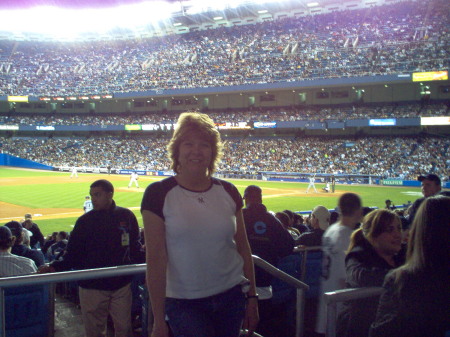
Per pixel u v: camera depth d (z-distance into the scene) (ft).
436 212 8.58
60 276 11.01
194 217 8.98
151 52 242.37
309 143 187.42
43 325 13.01
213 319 9.65
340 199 15.80
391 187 142.51
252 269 10.59
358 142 178.19
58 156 224.53
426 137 168.86
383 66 167.53
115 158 214.69
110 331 17.34
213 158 10.12
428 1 188.96
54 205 96.58
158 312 8.68
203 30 242.78
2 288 10.38
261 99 208.03
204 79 205.57
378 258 12.32
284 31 213.66
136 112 238.07
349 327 11.43
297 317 14.71
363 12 202.08
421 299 8.36
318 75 179.01
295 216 40.63
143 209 9.14
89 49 260.83
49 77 242.99
